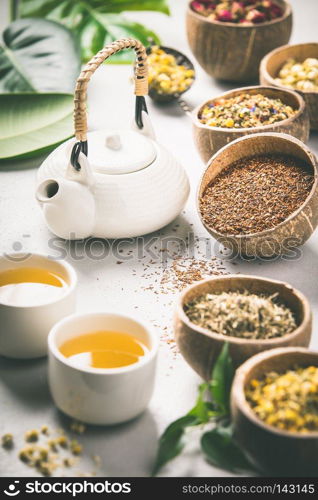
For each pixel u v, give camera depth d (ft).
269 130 3.93
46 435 3.02
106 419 3.00
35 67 4.80
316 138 4.45
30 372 3.23
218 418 2.99
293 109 4.19
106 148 3.73
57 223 3.66
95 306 3.49
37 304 3.17
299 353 2.94
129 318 3.09
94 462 2.95
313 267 3.68
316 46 4.61
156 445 3.01
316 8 5.71
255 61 4.73
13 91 4.68
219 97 4.23
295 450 2.76
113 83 4.93
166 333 3.38
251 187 3.69
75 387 2.95
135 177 3.67
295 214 3.53
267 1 4.90
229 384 2.94
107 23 5.24
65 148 3.79
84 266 3.68
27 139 4.23
